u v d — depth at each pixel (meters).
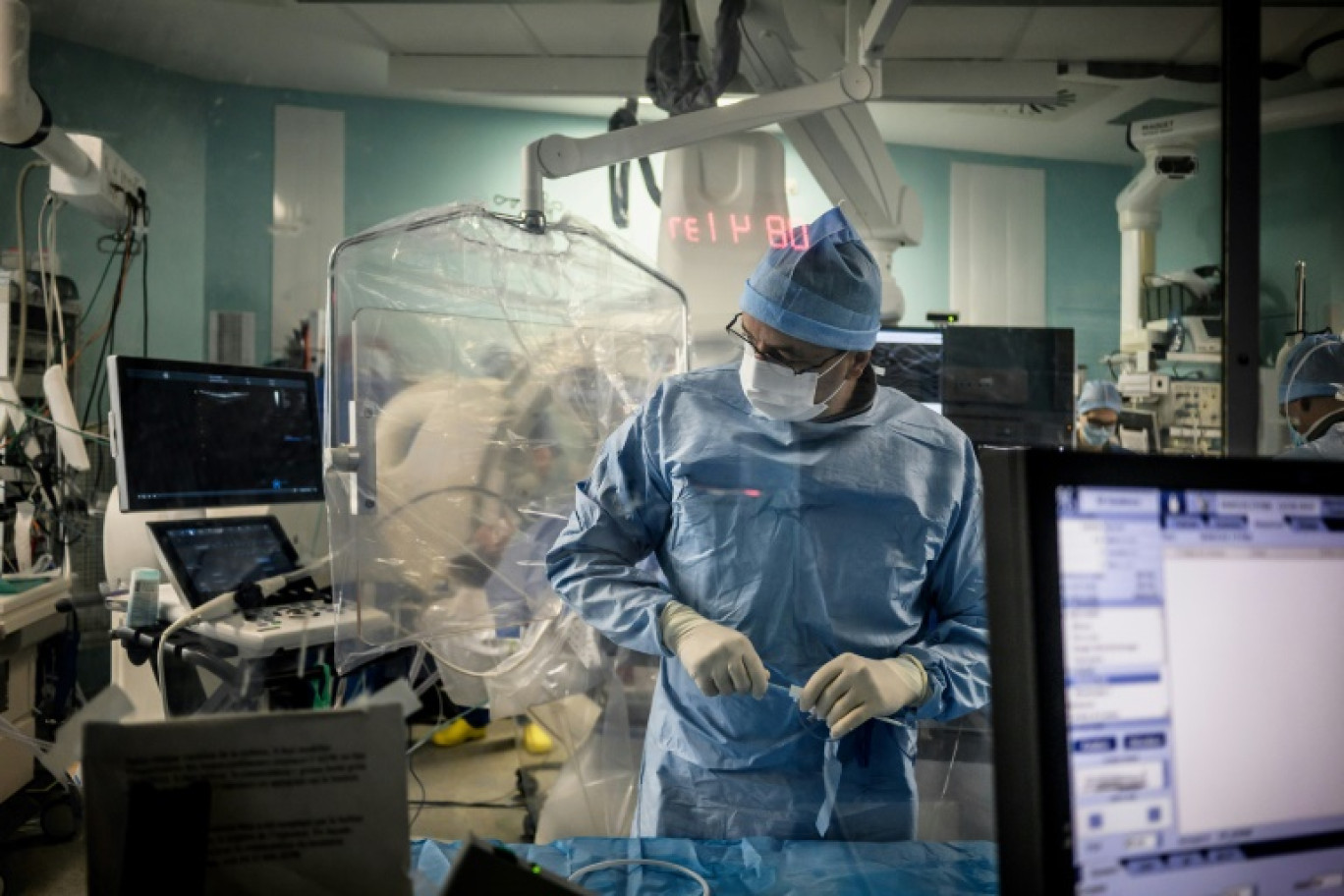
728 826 1.25
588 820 1.72
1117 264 3.25
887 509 1.32
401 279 1.47
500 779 2.04
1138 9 2.16
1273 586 0.59
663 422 1.40
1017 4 2.13
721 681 1.15
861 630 1.29
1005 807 0.53
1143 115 2.86
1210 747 0.57
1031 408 1.80
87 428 2.56
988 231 3.21
